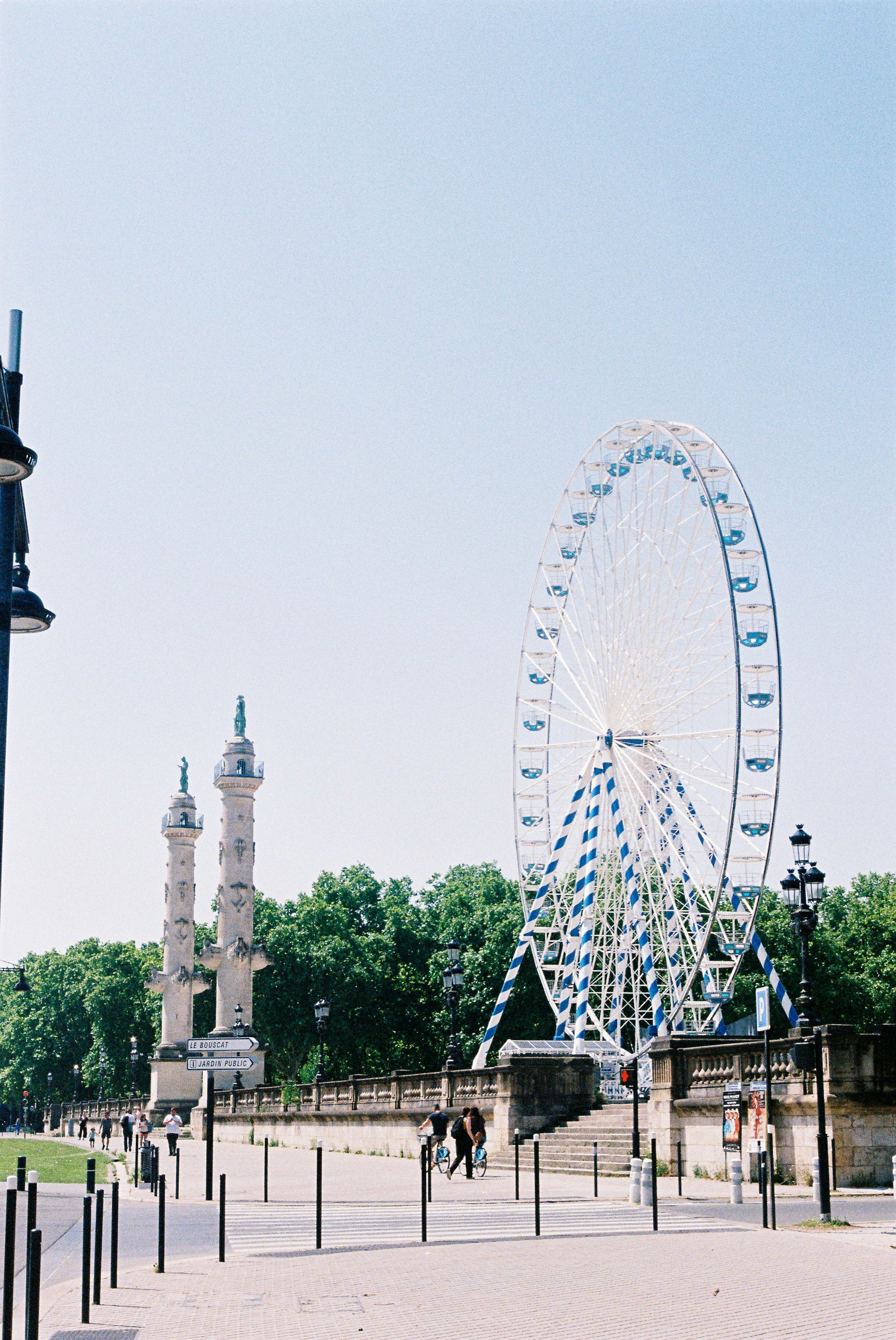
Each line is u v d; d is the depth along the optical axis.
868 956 113.06
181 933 125.12
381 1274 23.80
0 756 21.94
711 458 68.88
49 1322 19.30
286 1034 140.75
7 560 22.50
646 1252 25.69
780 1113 40.03
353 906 153.12
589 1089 56.72
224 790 120.00
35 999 178.88
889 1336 17.23
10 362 23.41
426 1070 141.75
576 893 72.19
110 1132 96.50
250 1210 37.97
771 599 65.38
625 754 71.25
